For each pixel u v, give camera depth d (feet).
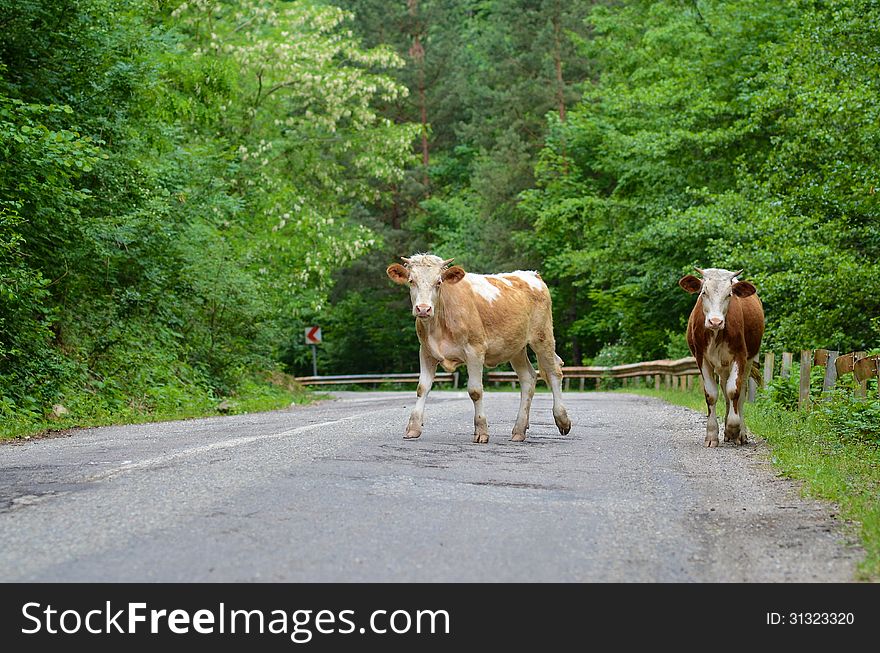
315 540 18.97
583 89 155.22
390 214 185.78
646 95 100.27
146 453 32.50
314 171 112.57
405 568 17.25
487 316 36.63
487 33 181.88
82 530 19.69
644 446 36.58
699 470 30.04
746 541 19.88
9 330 49.11
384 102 177.27
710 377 37.60
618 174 132.46
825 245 56.44
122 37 59.26
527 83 159.84
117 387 56.54
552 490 25.35
